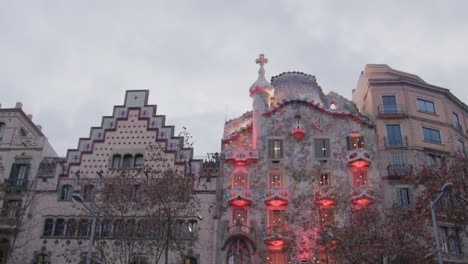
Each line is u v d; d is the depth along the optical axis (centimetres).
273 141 5334
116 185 4606
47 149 5534
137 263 4616
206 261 4688
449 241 4766
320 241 4306
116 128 5453
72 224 4956
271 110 5475
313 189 4894
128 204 4606
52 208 5050
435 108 5666
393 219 4225
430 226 4438
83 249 4794
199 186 5050
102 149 5353
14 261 4803
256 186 5081
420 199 4291
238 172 5150
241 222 4750
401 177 4994
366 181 5034
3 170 5247
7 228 4872
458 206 4078
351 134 5316
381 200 4850
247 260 4691
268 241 4712
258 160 5209
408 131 5359
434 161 5281
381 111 5475
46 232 4956
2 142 5406
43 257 4856
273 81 6112
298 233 4744
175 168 5172
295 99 5494
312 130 5372
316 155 5238
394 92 5584
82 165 5284
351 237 3978
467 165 4200
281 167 5175
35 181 5178
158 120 5450
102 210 4566
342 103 5866
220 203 4959
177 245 4388
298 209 4856
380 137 5322
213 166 5194
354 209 4528
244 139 5497
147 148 5228
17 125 5522
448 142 5459
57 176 5219
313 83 6006
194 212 4884
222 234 4812
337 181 5072
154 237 4381
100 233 4853
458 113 5956
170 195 4388
